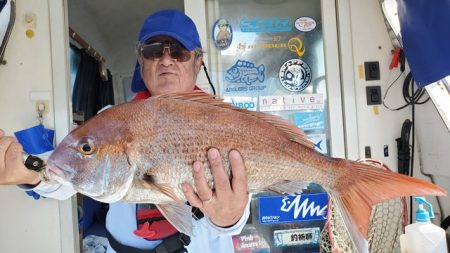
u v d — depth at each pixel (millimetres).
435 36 1998
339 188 1200
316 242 2602
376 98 2672
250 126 1181
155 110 1131
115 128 1104
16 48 2549
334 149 2666
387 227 2092
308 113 2709
